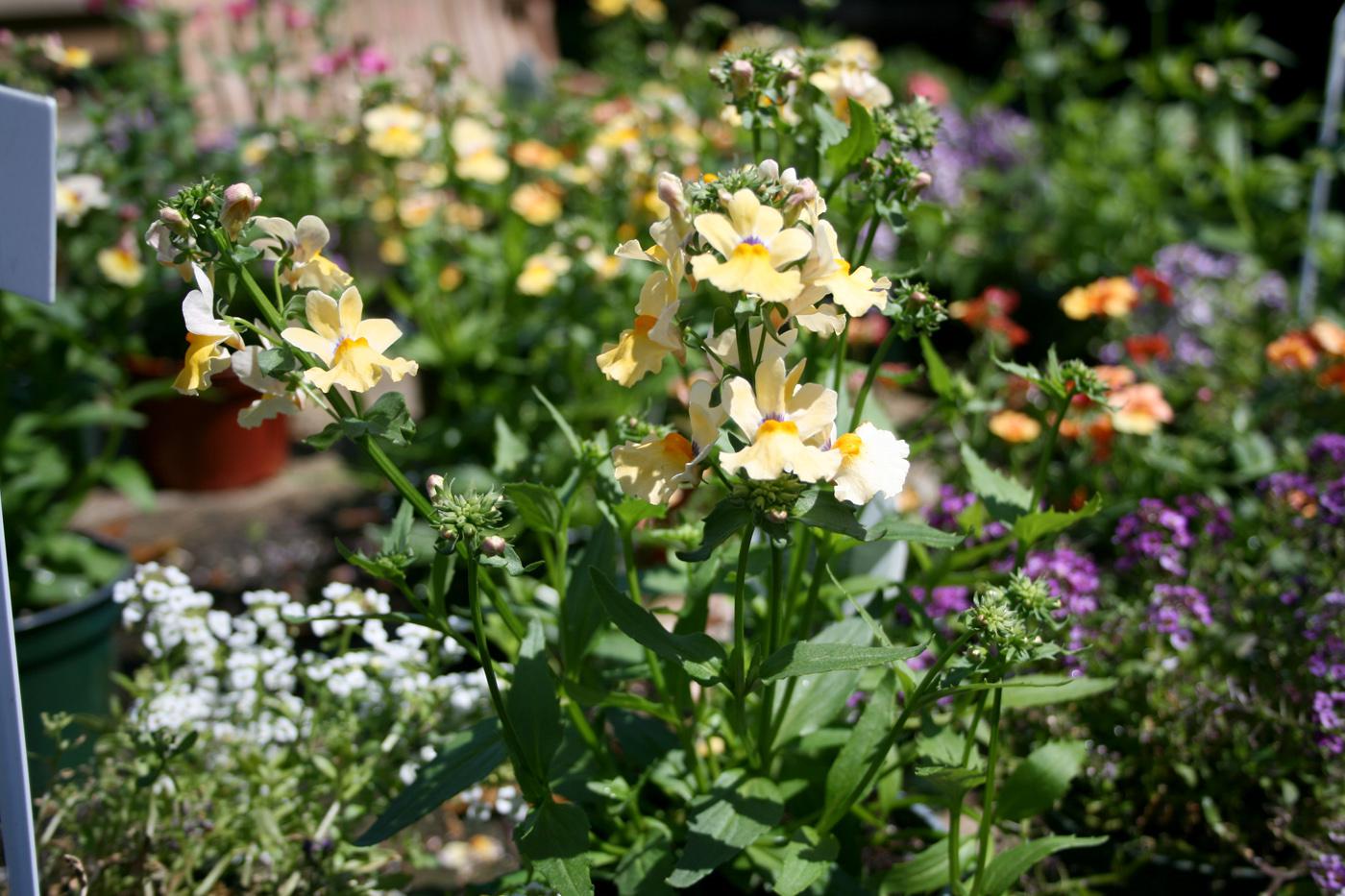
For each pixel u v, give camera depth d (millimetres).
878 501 2996
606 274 4105
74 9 5938
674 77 5758
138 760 2668
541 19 8430
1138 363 4371
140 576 3049
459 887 3113
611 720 2740
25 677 3367
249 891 2639
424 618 2350
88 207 4105
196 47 5715
